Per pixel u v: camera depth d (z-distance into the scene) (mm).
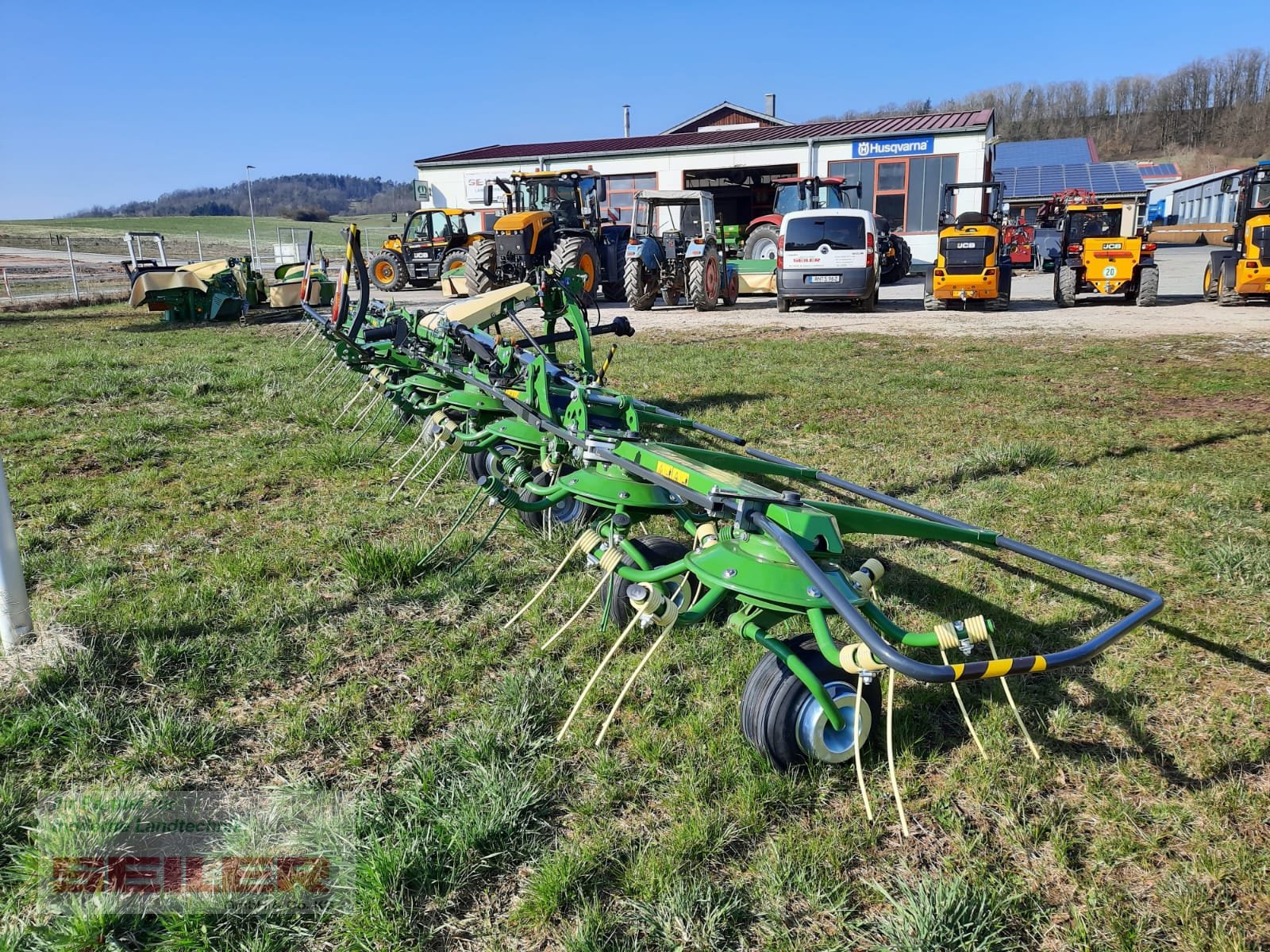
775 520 2990
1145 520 5090
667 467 3471
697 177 30484
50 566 4668
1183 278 24000
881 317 15992
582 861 2521
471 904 2424
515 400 4883
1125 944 2252
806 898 2422
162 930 2314
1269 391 8594
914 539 4953
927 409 8164
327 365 10539
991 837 2646
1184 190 54219
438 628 3992
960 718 3227
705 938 2283
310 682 3557
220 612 4125
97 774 2967
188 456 6859
